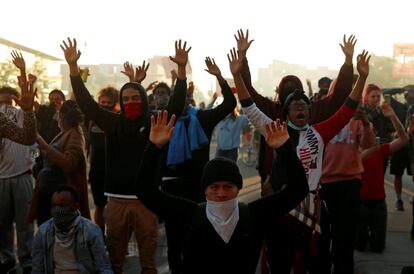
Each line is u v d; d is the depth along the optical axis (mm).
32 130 5223
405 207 10820
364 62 4934
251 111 4980
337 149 5824
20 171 6266
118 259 5441
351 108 4926
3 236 6336
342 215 5832
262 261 5453
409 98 11930
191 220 3359
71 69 5477
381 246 7449
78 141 5875
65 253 5016
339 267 5793
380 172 7375
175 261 5449
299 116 4816
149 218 5375
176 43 5449
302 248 4797
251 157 19641
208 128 6105
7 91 6281
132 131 5285
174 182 6039
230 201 3293
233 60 5020
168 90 6703
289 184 3441
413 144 8250
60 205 4953
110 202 5430
